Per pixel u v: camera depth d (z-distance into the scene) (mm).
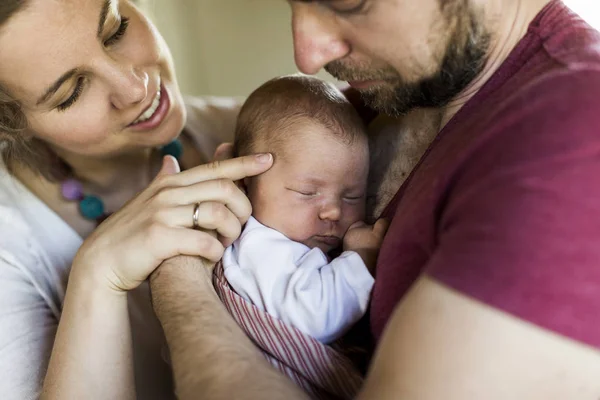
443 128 798
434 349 520
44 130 1060
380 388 549
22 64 927
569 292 489
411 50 703
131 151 1213
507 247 499
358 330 930
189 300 812
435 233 641
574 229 493
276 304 913
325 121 1050
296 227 1035
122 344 920
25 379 1000
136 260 878
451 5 668
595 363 509
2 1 860
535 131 538
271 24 1997
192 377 678
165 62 1191
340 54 757
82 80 1014
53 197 1169
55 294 1082
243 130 1133
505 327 493
